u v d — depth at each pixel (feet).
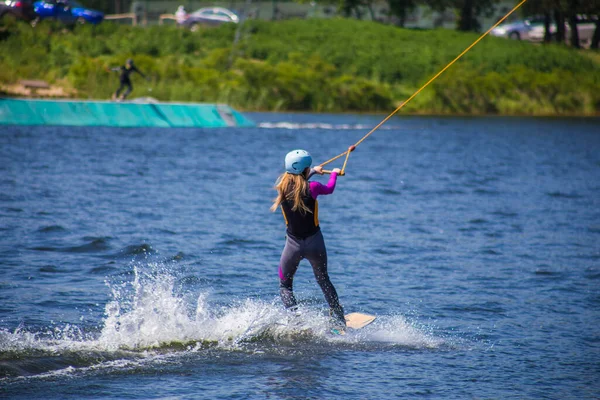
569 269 116.67
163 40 642.22
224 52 621.31
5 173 204.74
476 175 248.73
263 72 587.27
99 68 502.38
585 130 487.61
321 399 64.44
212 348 77.82
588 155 328.70
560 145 380.17
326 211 169.17
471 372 72.18
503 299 99.09
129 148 287.69
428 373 71.82
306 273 112.68
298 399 64.34
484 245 134.82
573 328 86.89
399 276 110.63
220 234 137.18
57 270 107.34
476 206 181.88
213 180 213.05
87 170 219.82
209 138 349.00
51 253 117.60
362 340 81.87
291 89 589.73
